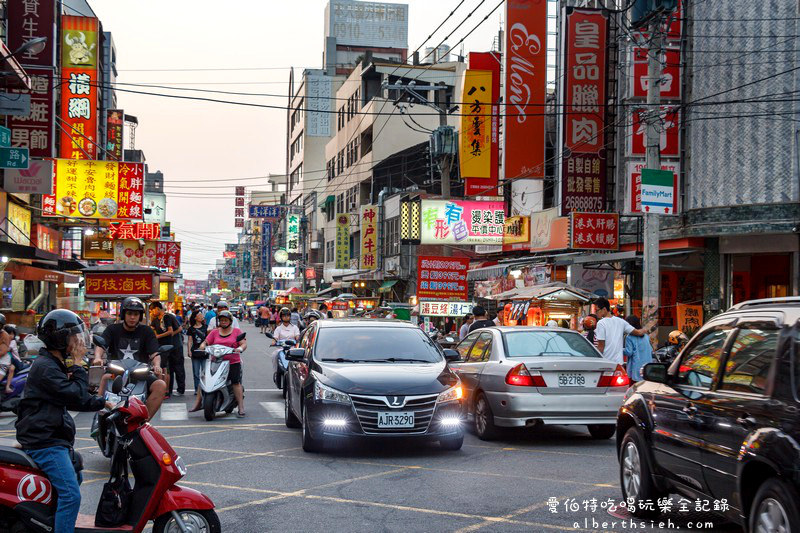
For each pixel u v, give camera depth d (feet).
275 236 343.26
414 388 30.86
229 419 42.11
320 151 271.69
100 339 27.61
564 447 33.68
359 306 134.00
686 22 67.92
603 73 76.74
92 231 118.73
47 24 76.74
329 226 221.87
